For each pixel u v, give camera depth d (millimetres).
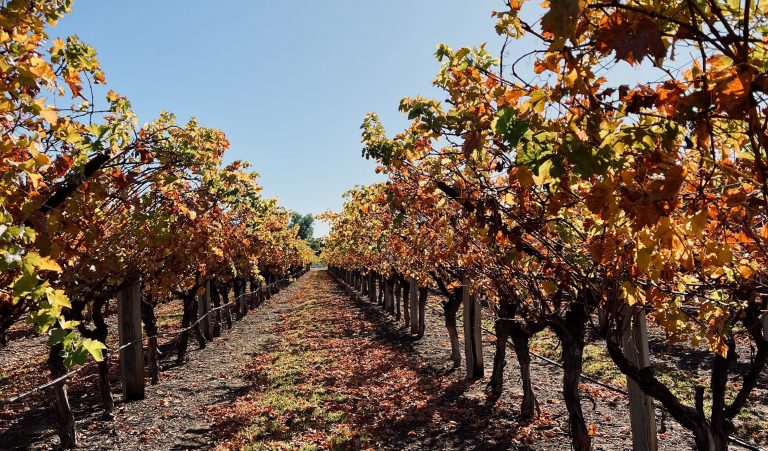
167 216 5816
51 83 3342
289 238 31172
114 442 8055
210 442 7984
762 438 6953
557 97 2023
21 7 2904
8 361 15055
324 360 13930
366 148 5211
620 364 3717
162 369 13680
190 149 4855
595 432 7348
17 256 2602
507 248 4621
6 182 2730
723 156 2168
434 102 3928
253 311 28172
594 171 1921
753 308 3623
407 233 8406
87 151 3756
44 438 8273
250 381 12039
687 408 3664
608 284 3582
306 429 8289
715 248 2420
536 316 5266
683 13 1588
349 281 46750
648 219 1926
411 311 17484
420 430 8047
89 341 3092
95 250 5766
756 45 1605
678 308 3404
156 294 10000
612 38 1480
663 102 1744
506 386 10219
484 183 4195
